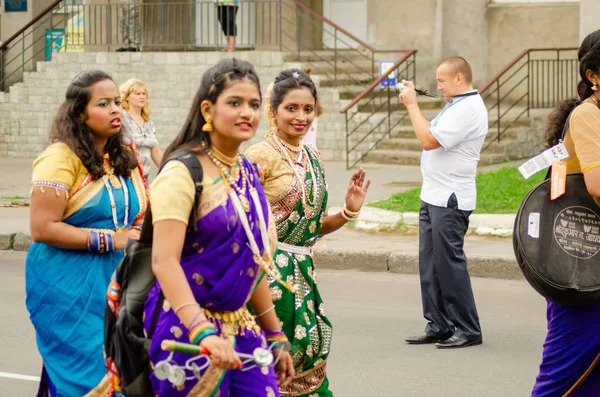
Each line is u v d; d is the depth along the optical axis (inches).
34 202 205.5
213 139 159.5
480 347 318.0
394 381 282.5
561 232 193.6
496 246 455.8
